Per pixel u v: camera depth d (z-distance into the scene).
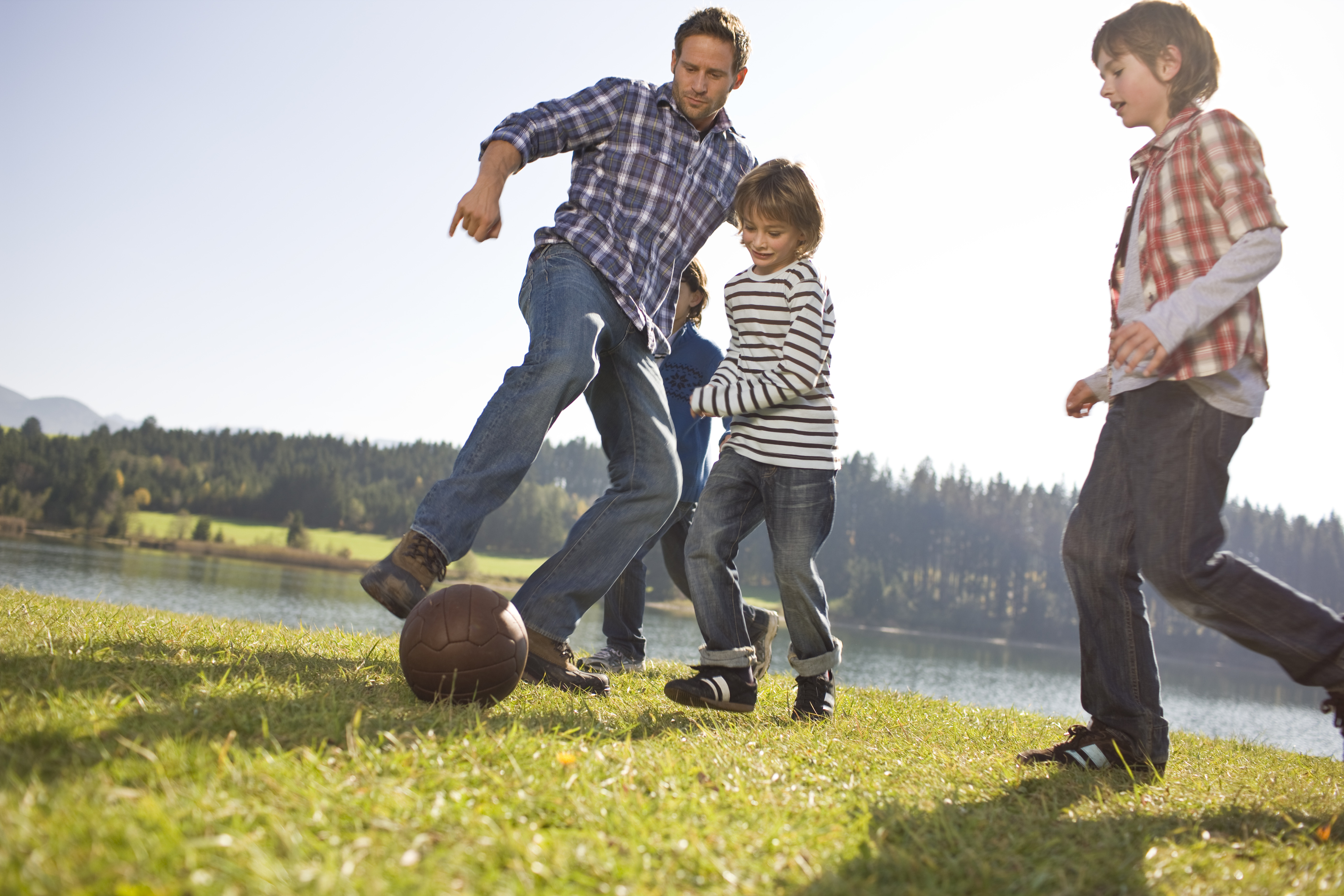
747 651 3.29
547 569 3.64
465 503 3.11
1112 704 2.79
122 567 64.69
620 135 3.67
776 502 3.34
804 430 3.36
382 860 1.39
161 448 133.88
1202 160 2.49
